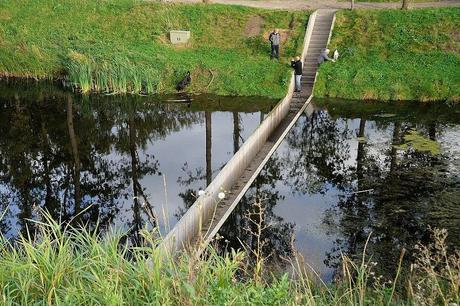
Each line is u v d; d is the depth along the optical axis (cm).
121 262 593
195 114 2173
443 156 1614
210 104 2280
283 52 2509
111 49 2588
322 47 2542
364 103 2227
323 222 1225
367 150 1698
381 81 2288
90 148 1839
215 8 2834
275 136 1827
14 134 1967
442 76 2256
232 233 1164
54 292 530
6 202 1404
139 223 1255
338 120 2027
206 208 1193
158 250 605
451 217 1231
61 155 1777
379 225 1205
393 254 1072
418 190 1385
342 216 1254
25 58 2642
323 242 1130
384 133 1858
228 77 2408
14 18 2897
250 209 1293
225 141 1877
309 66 2455
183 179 1544
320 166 1588
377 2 2981
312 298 584
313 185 1448
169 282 568
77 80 2491
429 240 1126
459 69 2278
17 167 1667
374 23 2572
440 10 2573
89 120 2122
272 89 2327
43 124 2073
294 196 1377
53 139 1923
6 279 564
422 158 1608
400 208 1288
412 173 1495
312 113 2120
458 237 1137
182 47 2641
